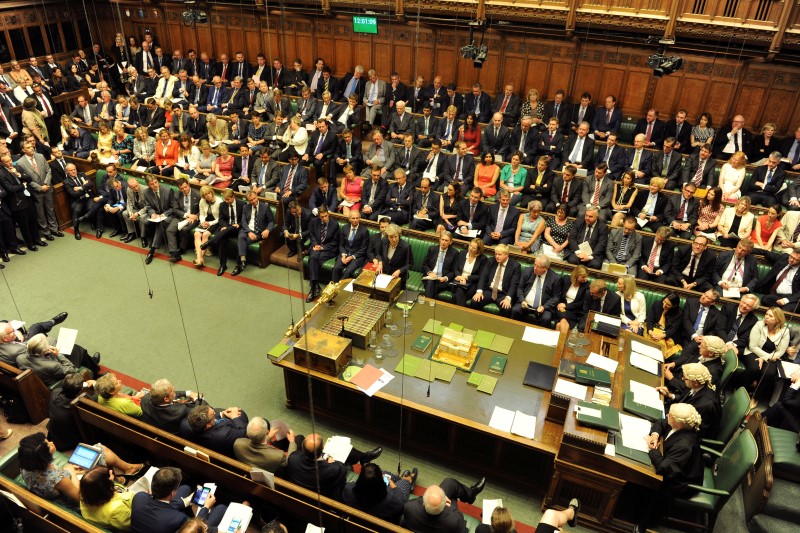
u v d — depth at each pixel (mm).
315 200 8828
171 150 10062
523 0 10562
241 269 8523
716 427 5043
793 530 4668
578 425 4539
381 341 5848
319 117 11812
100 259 8805
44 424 5684
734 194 8680
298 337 5758
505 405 5070
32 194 8906
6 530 4426
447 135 10648
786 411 5539
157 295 7918
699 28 9609
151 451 4723
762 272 7102
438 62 12523
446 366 5508
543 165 8938
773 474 5051
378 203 8820
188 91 13430
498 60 12031
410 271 7754
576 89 11703
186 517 3959
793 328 6031
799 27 9109
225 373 6496
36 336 5562
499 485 5203
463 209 8320
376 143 9836
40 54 14859
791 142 9352
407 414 5289
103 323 7297
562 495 4762
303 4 12961
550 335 5984
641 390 5078
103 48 16250
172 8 14992
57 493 4203
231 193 8406
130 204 9008
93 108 12141
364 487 3955
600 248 7555
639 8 9859
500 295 7066
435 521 3885
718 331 6273
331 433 5715
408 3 11703
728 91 10578
